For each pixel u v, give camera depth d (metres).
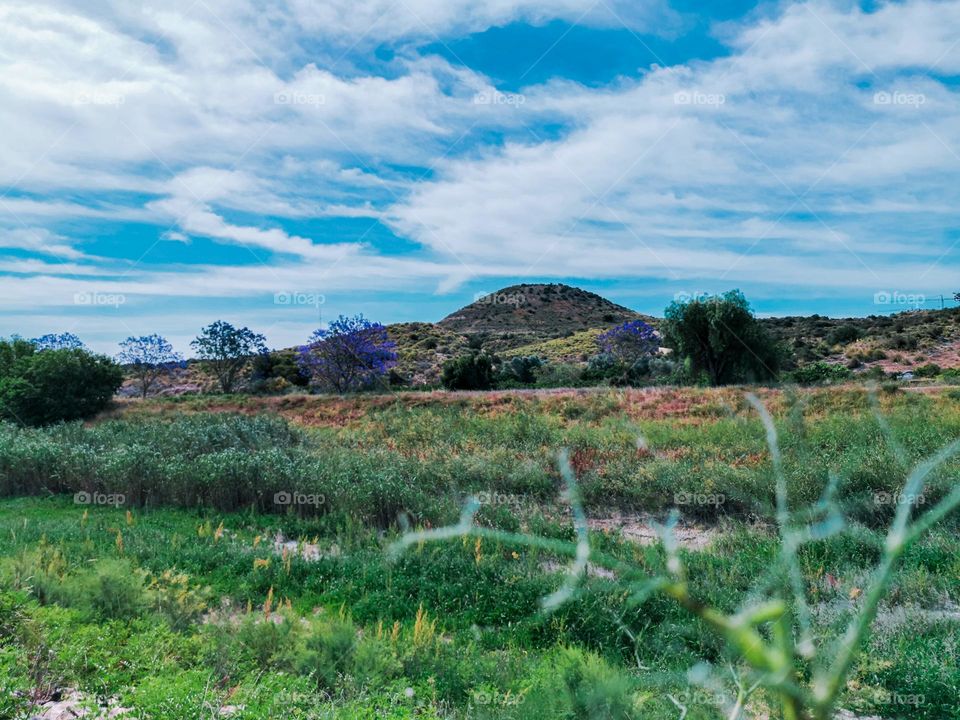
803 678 2.77
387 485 11.42
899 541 0.59
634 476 12.35
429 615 6.82
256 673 4.64
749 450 13.48
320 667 4.86
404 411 22.42
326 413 23.42
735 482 10.83
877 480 9.40
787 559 0.64
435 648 5.50
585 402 21.47
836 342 54.09
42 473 13.52
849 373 35.84
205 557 8.53
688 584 6.18
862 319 63.53
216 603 7.09
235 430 16.86
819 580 5.91
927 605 6.05
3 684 3.88
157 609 6.03
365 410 23.34
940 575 6.71
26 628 4.72
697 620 5.35
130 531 9.60
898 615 5.74
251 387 40.19
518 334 81.06
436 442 17.16
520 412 20.19
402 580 7.61
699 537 10.03
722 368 31.80
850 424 14.16
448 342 66.62
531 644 5.89
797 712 0.55
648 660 4.75
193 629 5.64
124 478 12.37
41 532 9.27
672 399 20.77
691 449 14.40
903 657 4.83
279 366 42.88
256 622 5.75
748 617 0.57
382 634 5.65
